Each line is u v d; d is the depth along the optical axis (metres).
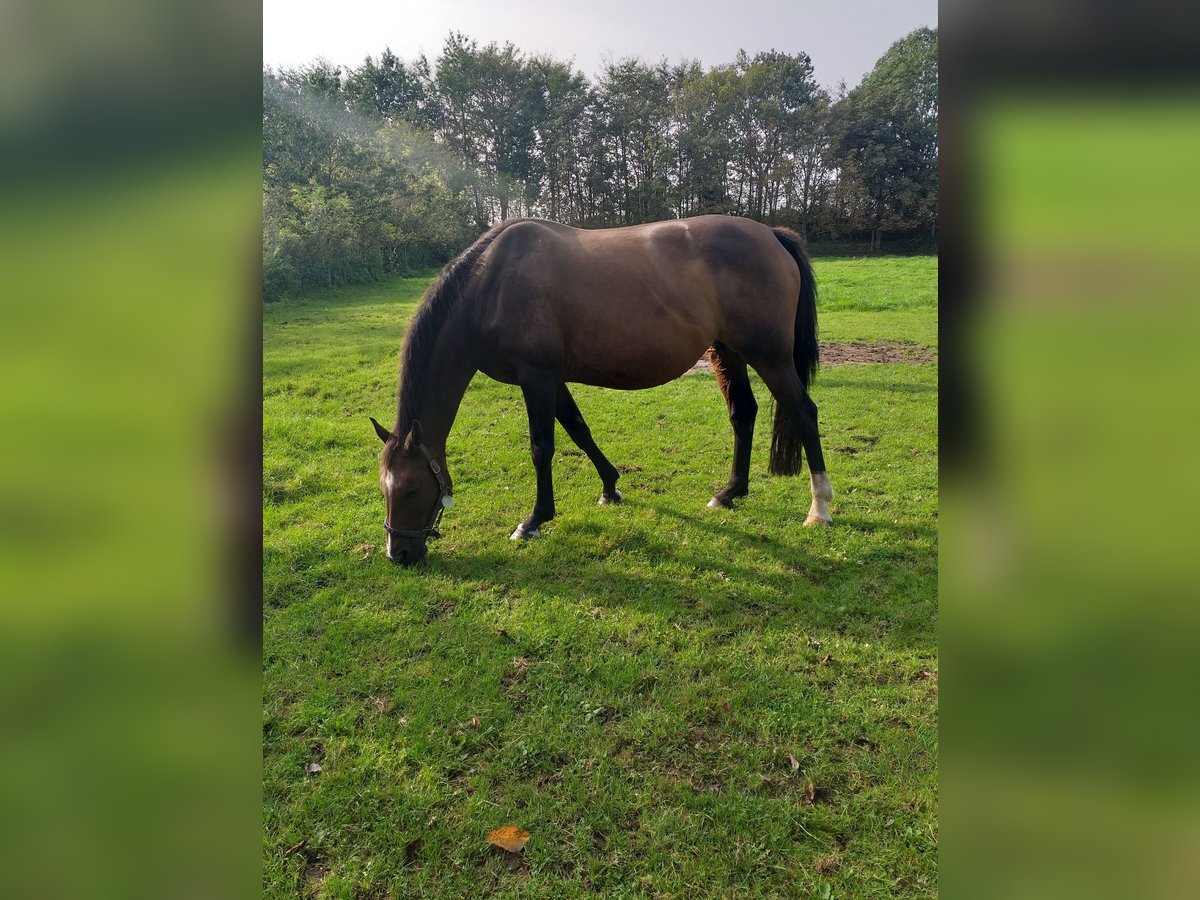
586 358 3.86
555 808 2.12
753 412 4.38
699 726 2.46
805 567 3.60
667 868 1.91
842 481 4.80
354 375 8.15
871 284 16.30
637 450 5.62
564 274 3.73
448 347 3.80
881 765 2.24
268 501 4.63
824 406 6.67
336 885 1.89
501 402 7.09
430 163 30.14
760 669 2.76
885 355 9.02
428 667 2.83
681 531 4.05
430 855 1.98
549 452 3.97
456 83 37.09
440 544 4.00
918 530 4.00
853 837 1.99
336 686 2.73
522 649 2.94
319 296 17.03
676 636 3.01
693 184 33.88
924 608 3.18
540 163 38.25
